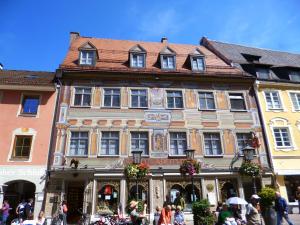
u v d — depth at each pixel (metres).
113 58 21.64
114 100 19.09
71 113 18.12
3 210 14.38
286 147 19.58
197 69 21.44
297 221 13.67
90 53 20.66
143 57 21.23
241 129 19.52
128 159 17.44
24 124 17.47
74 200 16.61
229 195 17.75
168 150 18.08
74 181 16.86
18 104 17.95
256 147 19.05
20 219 13.06
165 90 19.89
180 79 20.31
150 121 18.69
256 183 18.31
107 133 18.09
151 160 17.64
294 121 20.64
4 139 16.89
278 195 10.50
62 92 18.67
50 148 17.03
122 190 16.64
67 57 20.88
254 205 9.30
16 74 20.97
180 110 19.38
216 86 20.72
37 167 16.44
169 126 18.75
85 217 15.05
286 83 21.78
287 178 18.89
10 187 17.00
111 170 16.83
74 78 19.22
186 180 17.59
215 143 19.00
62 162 16.75
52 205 15.80
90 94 18.97
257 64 22.47
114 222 12.84
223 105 20.08
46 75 21.23
